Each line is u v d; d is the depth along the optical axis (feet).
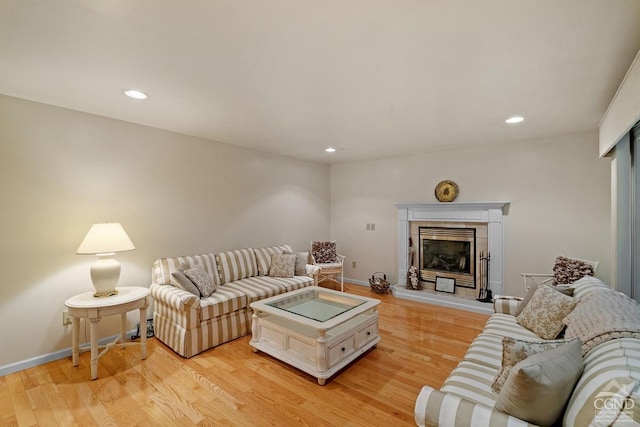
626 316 4.80
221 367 8.25
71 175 8.91
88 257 9.21
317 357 7.53
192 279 9.77
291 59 5.91
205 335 9.21
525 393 3.52
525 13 4.47
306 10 4.41
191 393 7.04
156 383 7.45
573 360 3.92
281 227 15.90
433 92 7.54
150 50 5.60
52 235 8.58
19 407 6.51
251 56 5.81
